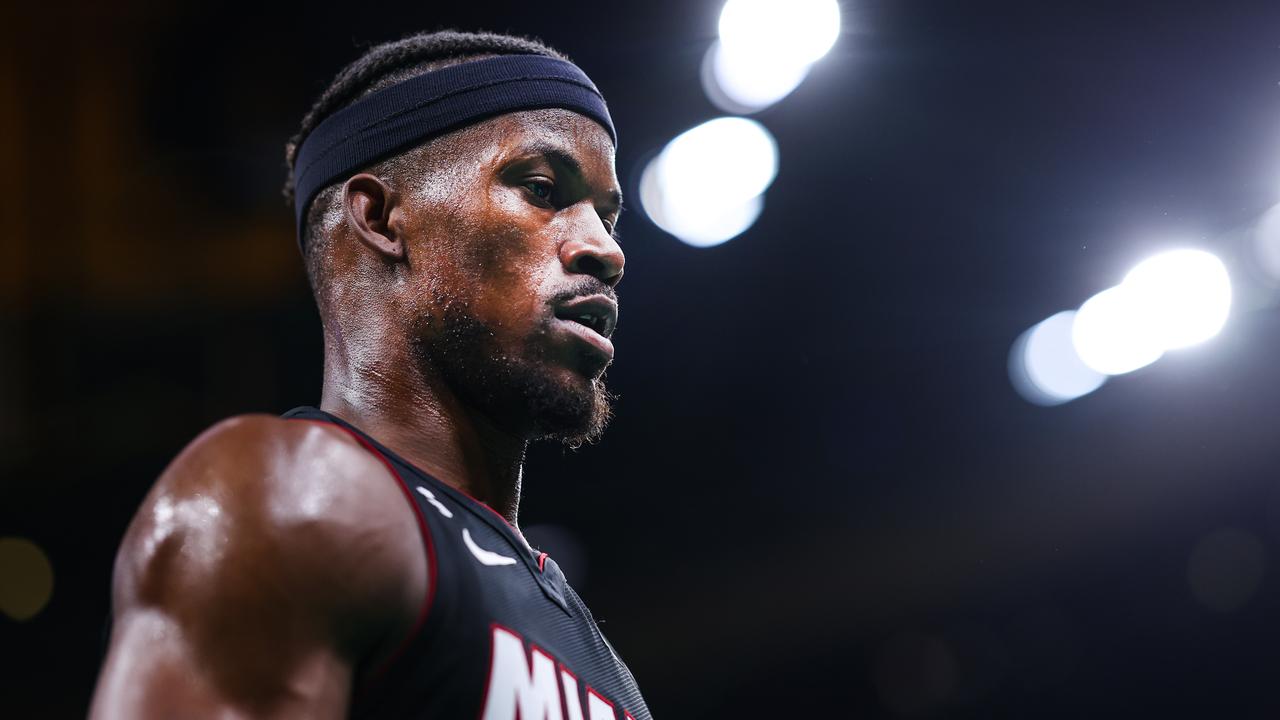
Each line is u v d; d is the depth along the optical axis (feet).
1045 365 20.56
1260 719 22.27
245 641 4.42
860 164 19.27
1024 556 22.39
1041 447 21.95
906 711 23.02
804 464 22.95
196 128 24.35
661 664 23.26
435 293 6.01
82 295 23.88
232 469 4.82
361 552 4.69
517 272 6.03
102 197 24.08
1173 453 21.22
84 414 23.48
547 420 6.07
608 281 6.28
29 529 22.94
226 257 24.21
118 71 24.30
